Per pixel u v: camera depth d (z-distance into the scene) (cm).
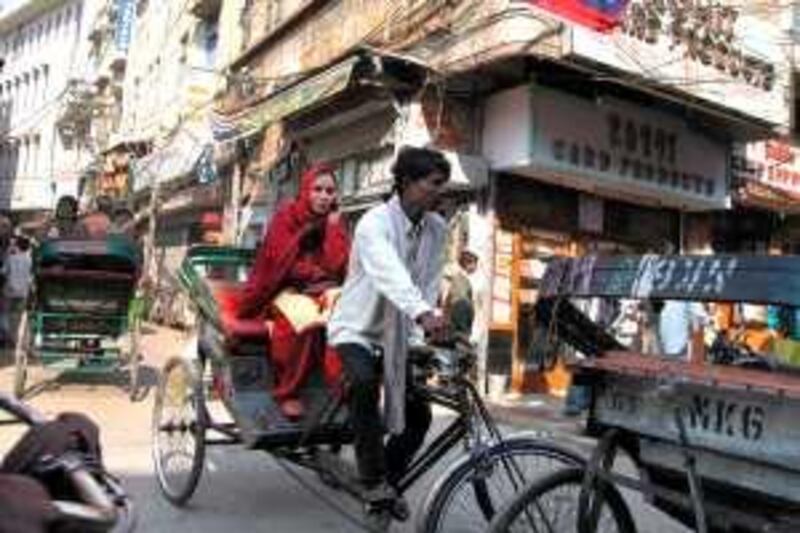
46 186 4125
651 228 1631
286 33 1958
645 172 1477
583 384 446
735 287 370
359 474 515
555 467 452
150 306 2358
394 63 1362
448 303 1182
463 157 1373
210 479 697
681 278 391
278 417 576
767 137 1609
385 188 1473
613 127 1438
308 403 587
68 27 4303
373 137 1527
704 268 384
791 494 364
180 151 2403
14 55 4816
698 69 1410
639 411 419
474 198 1395
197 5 2517
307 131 1731
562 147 1370
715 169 1594
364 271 516
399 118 1388
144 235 2833
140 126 3098
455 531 452
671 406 402
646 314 773
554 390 1446
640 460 429
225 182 2205
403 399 502
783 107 1564
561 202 1490
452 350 480
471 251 1266
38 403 993
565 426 1023
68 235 1057
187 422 636
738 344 523
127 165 2967
